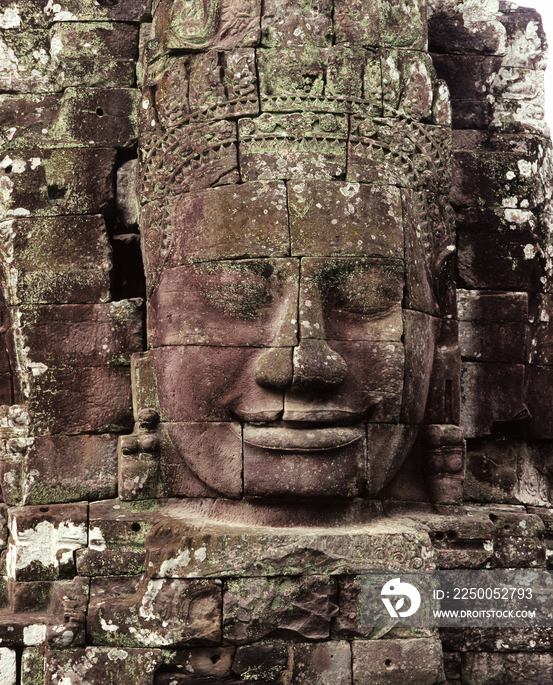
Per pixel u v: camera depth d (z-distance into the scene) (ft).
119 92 21.11
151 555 17.37
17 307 20.03
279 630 17.16
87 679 17.07
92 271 20.30
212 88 18.88
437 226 19.98
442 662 17.65
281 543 17.24
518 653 19.57
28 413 19.71
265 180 18.24
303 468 17.70
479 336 21.75
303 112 18.54
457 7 23.32
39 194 20.53
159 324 19.08
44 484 19.48
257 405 17.88
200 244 18.35
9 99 21.24
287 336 17.49
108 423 19.92
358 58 19.07
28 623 18.10
